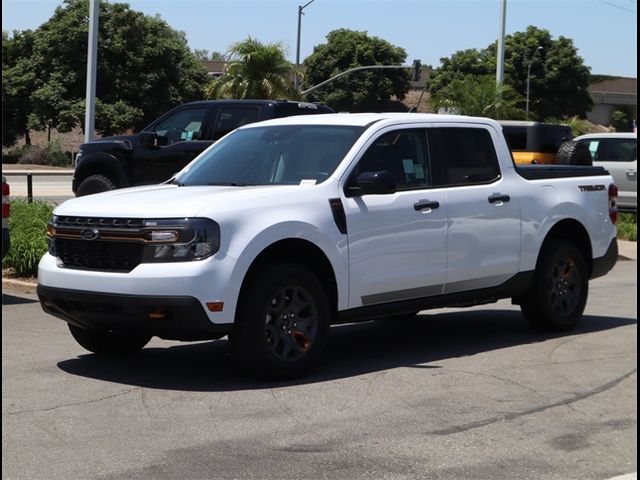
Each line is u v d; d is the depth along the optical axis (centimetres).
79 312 711
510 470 526
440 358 816
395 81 7538
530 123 2069
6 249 979
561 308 937
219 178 808
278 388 697
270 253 718
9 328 914
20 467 520
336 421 614
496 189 865
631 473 524
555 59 7356
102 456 540
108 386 699
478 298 859
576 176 962
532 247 895
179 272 665
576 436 591
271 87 3072
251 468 523
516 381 730
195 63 6050
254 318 691
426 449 560
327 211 736
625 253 1805
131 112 5469
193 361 790
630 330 959
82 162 1584
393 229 776
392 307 789
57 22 5559
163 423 606
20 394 673
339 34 7469
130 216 687
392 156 800
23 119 5834
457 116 867
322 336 732
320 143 795
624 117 8912
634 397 686
